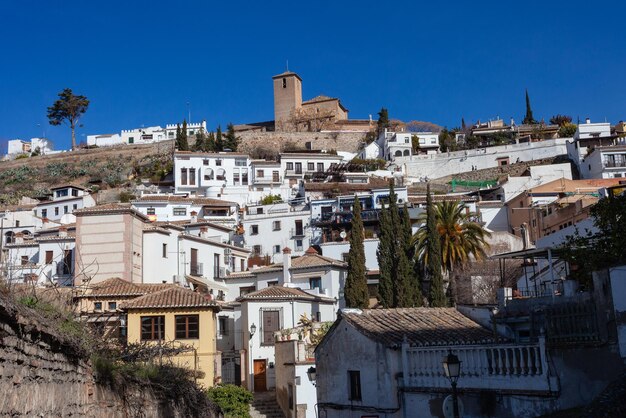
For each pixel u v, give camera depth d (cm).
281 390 4250
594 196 6738
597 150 9106
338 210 8019
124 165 12850
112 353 1883
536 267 3775
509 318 2394
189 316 4016
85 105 15475
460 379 2086
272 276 6100
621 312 1809
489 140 12500
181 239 5881
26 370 1181
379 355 2381
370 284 6512
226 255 6469
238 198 9794
